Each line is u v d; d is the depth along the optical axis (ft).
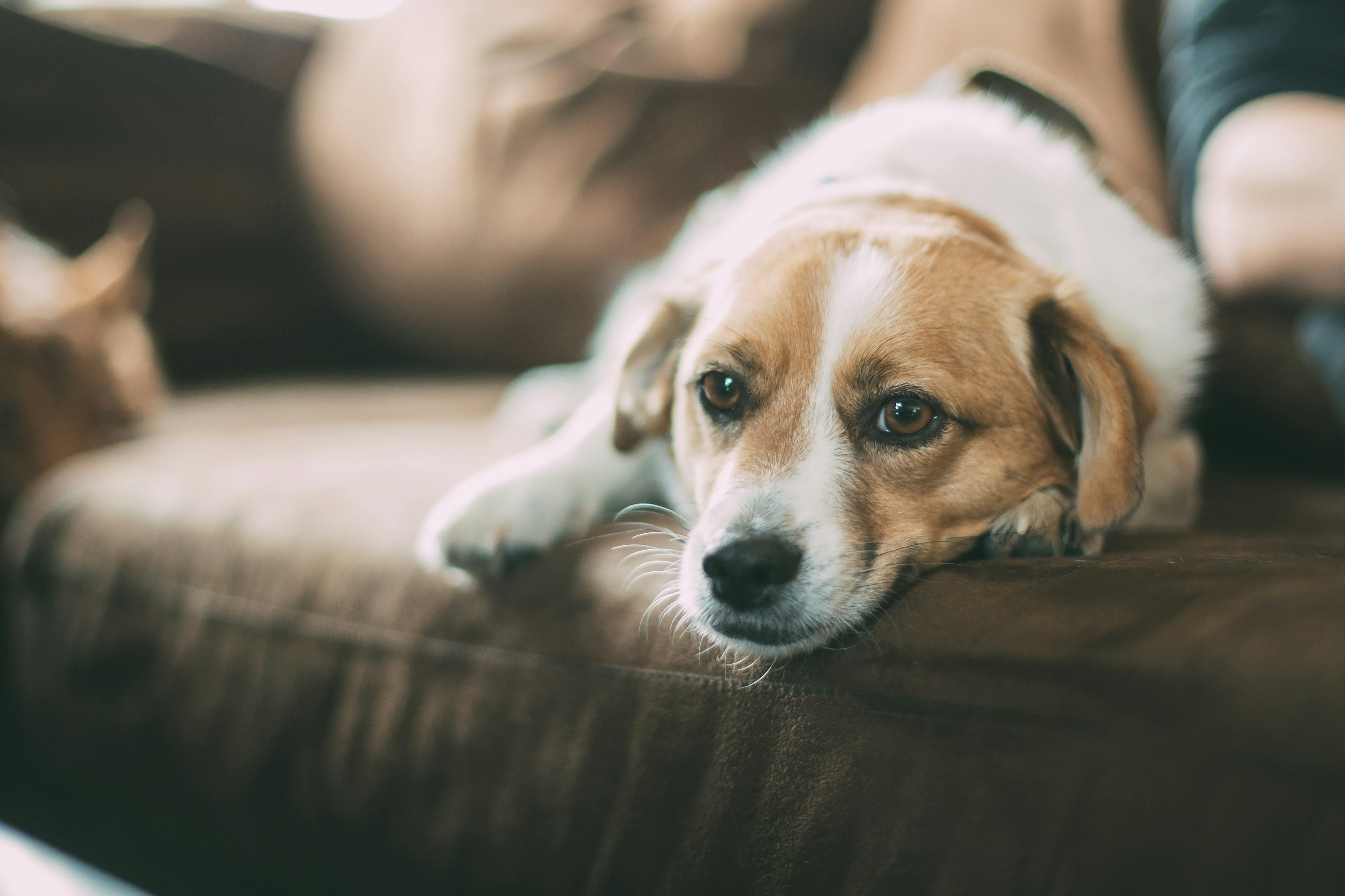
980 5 7.82
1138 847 2.35
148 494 5.54
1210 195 6.04
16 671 5.73
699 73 8.93
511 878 3.74
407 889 4.12
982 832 2.60
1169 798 2.33
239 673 4.69
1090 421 3.96
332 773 4.31
